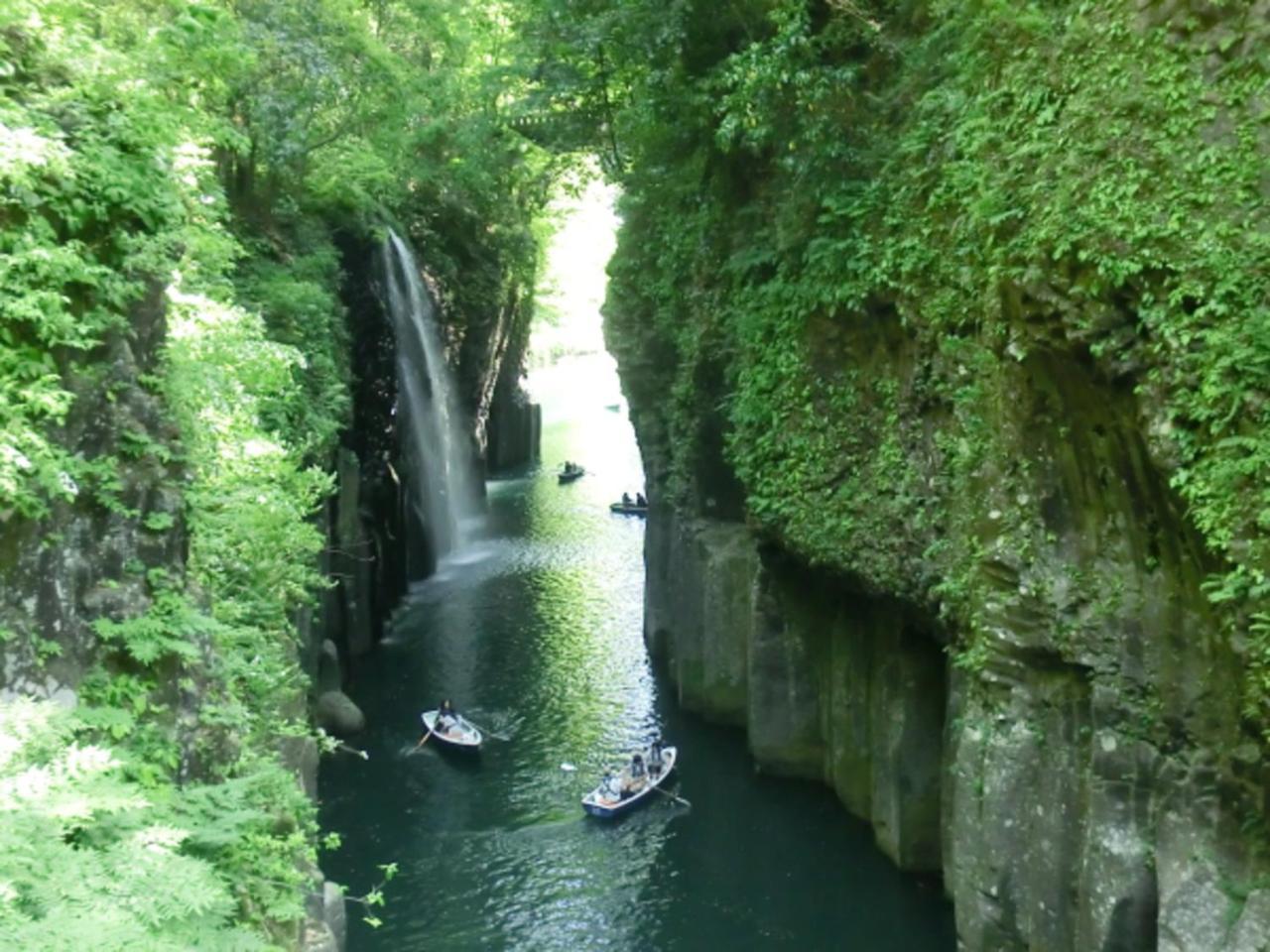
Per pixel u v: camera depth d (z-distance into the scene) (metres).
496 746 25.09
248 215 26.84
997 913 13.63
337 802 22.33
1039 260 11.83
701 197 23.39
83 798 6.98
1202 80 10.70
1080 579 12.57
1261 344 9.61
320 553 25.25
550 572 40.16
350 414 29.38
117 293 9.74
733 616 25.45
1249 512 9.66
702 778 23.11
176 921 7.38
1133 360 10.93
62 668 8.80
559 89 24.00
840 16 18.34
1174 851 11.33
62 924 6.25
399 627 33.81
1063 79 12.27
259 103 24.72
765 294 20.09
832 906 18.33
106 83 9.98
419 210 42.00
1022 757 13.38
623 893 18.91
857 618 20.59
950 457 15.73
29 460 8.45
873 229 16.91
